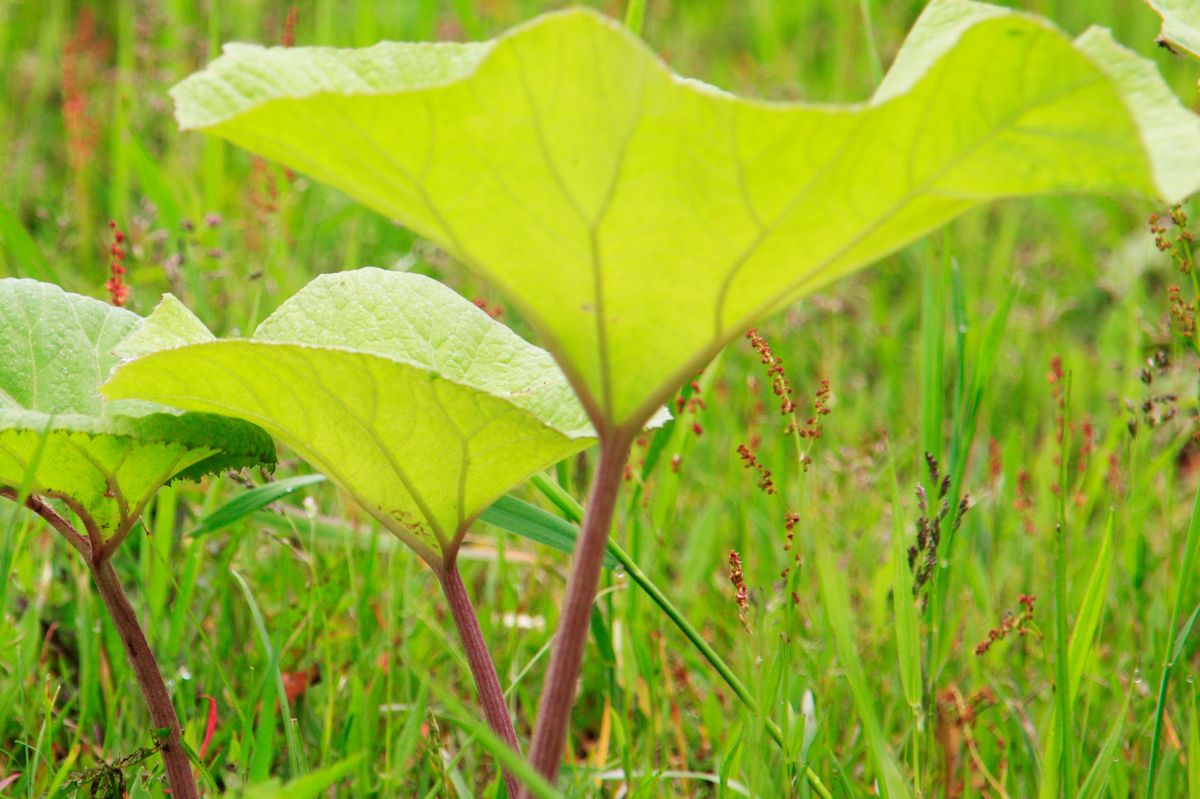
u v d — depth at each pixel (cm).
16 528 152
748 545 158
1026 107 116
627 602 150
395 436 129
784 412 141
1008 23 114
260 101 117
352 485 132
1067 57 114
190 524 162
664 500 155
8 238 164
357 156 119
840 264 121
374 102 117
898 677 152
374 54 126
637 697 152
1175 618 138
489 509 144
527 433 127
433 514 131
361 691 145
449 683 156
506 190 119
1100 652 156
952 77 115
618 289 121
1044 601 156
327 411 129
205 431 131
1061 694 136
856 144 117
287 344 125
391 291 138
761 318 122
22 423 127
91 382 135
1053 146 116
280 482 149
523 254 121
